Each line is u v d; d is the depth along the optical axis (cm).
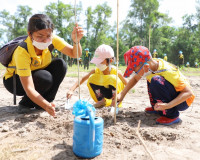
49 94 296
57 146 189
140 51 226
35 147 187
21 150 179
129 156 172
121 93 275
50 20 224
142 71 235
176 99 225
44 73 268
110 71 325
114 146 190
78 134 167
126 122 244
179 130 224
